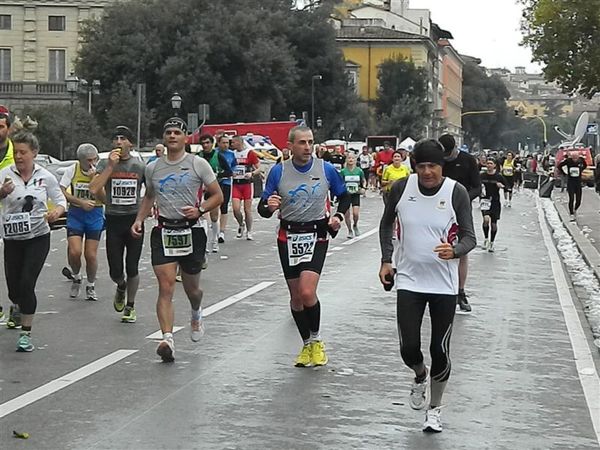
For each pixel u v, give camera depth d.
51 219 10.57
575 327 12.68
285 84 72.38
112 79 69.94
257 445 7.25
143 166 12.39
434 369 7.67
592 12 28.23
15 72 84.75
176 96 41.41
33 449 7.08
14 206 10.47
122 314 12.90
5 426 7.68
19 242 10.69
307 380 9.37
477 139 160.75
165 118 69.00
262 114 72.75
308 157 9.81
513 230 28.64
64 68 85.00
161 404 8.39
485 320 13.06
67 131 59.16
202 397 8.65
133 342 11.09
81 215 14.06
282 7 78.75
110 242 12.46
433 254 7.61
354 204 25.39
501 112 160.38
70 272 15.54
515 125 162.88
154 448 7.14
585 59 28.81
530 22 29.48
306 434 7.56
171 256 10.07
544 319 13.26
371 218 32.00
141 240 12.44
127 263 12.31
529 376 9.79
